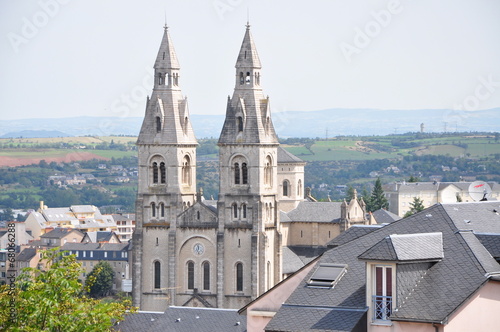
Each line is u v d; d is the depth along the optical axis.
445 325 94.69
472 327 96.75
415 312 96.06
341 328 99.44
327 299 103.12
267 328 102.12
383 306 98.88
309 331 100.19
